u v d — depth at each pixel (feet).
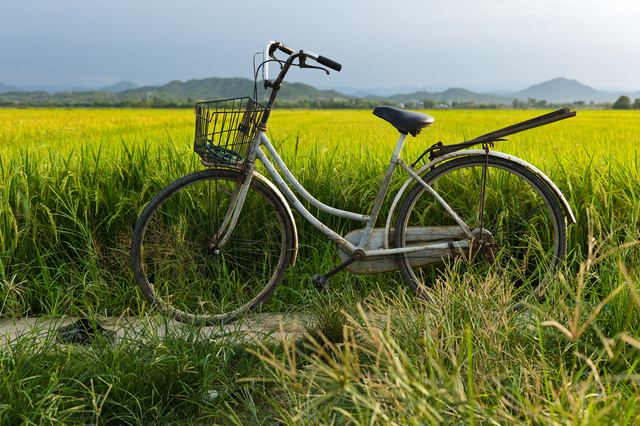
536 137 27.22
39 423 4.86
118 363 5.90
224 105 7.48
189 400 5.57
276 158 7.98
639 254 7.27
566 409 4.39
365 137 22.30
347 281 8.96
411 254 8.29
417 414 3.99
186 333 7.02
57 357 6.15
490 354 5.52
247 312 8.30
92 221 9.50
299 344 7.05
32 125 41.91
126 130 35.27
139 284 7.93
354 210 9.95
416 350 5.67
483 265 8.80
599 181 9.18
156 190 9.78
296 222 9.78
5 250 8.75
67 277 9.00
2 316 8.36
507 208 9.46
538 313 6.29
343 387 3.89
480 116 109.81
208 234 9.04
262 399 5.88
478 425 4.29
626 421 3.81
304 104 499.51
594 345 6.16
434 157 8.05
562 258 8.13
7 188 9.03
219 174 7.98
